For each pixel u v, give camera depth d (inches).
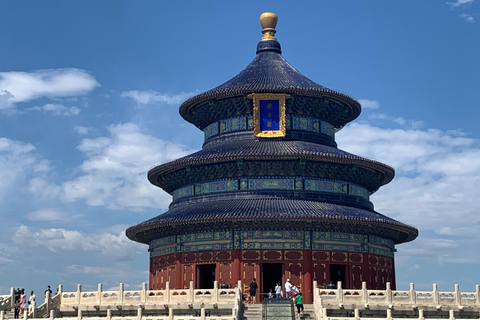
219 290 3213.6
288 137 4328.3
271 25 4808.1
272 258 3937.0
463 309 3255.4
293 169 4163.4
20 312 3358.8
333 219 3878.0
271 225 3946.9
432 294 3267.7
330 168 4202.8
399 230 4222.4
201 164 4232.3
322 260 3971.5
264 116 4306.1
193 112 4658.0
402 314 3203.7
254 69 4537.4
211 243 4023.1
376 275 4173.2
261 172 4170.8
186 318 2787.9
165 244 4261.8
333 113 4559.5
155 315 3270.2
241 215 3846.0
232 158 4077.3
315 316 3078.2
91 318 2920.8
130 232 4355.3
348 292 3287.4
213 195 4222.4
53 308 3368.6
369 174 4399.6
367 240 4121.6
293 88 4264.3
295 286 3863.2
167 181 4510.3
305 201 4074.8
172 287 4136.3
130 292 3329.2
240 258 3939.5
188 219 3922.2
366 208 4338.1
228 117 4473.4
